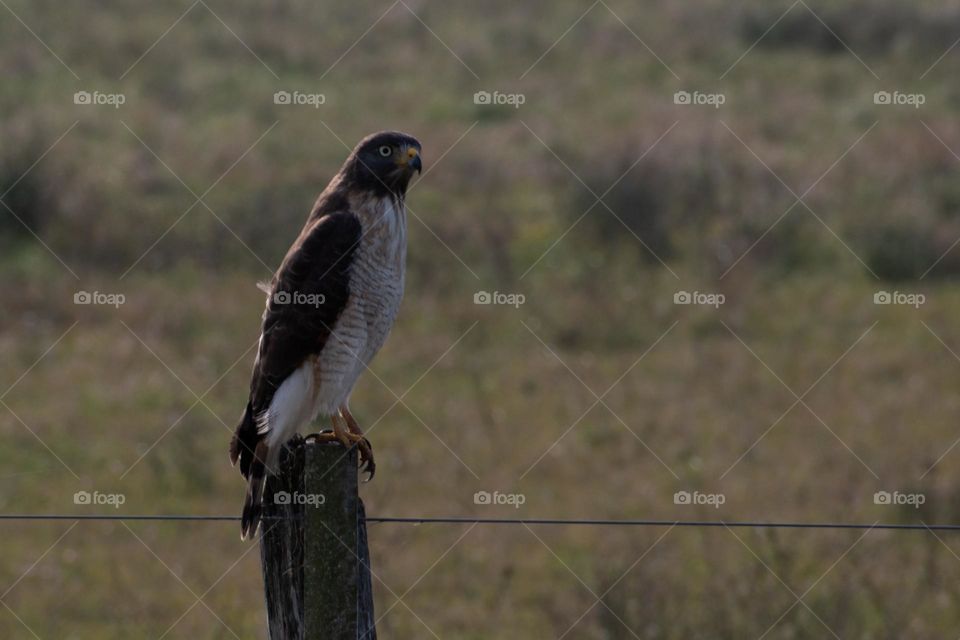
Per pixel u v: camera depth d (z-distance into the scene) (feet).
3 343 50.62
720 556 35.27
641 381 49.34
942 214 67.77
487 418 45.19
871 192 69.87
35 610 32.83
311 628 18.94
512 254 61.77
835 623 30.25
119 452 42.06
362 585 19.44
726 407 46.83
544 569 35.53
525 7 108.88
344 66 92.58
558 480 40.96
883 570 34.01
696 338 54.08
